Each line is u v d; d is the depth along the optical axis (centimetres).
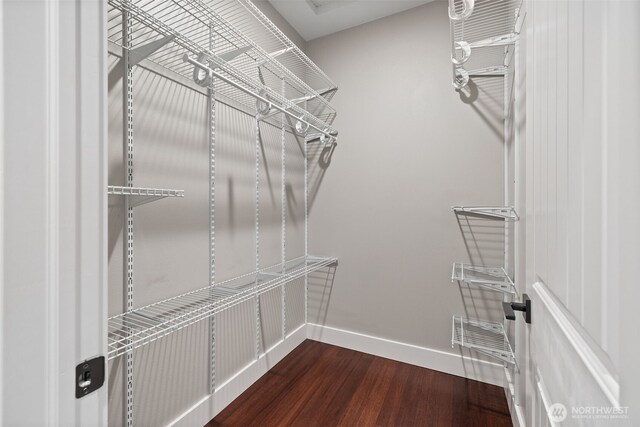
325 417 144
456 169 181
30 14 39
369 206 209
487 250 173
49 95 41
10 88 37
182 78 129
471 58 176
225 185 154
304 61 192
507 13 152
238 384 160
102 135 47
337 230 221
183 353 130
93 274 46
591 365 42
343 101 219
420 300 192
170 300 122
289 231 212
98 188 47
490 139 172
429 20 189
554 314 58
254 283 165
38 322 40
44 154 40
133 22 108
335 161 222
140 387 111
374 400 156
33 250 39
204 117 141
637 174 32
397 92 199
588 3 43
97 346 47
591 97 43
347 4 193
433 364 187
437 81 186
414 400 157
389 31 202
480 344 171
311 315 231
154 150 116
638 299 31
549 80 64
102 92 47
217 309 117
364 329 211
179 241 128
